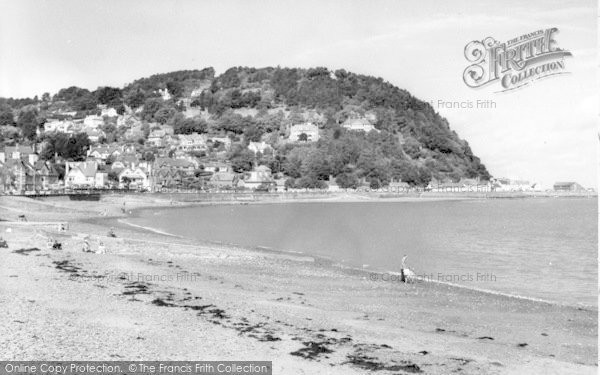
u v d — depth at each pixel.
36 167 172.88
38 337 22.86
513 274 49.03
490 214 167.75
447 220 134.12
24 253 45.09
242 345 23.78
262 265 47.56
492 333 28.45
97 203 141.00
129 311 27.83
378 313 31.58
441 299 36.06
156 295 31.91
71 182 191.75
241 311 29.55
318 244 72.06
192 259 48.66
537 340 27.36
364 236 86.25
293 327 27.03
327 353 23.47
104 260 44.16
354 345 24.78
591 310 33.91
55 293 30.48
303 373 21.16
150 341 23.44
